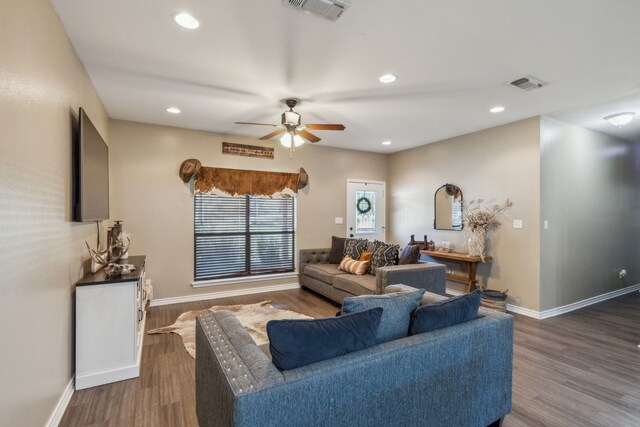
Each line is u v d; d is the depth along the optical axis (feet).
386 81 9.66
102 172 10.03
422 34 7.17
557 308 13.38
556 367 8.68
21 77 4.85
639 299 15.83
